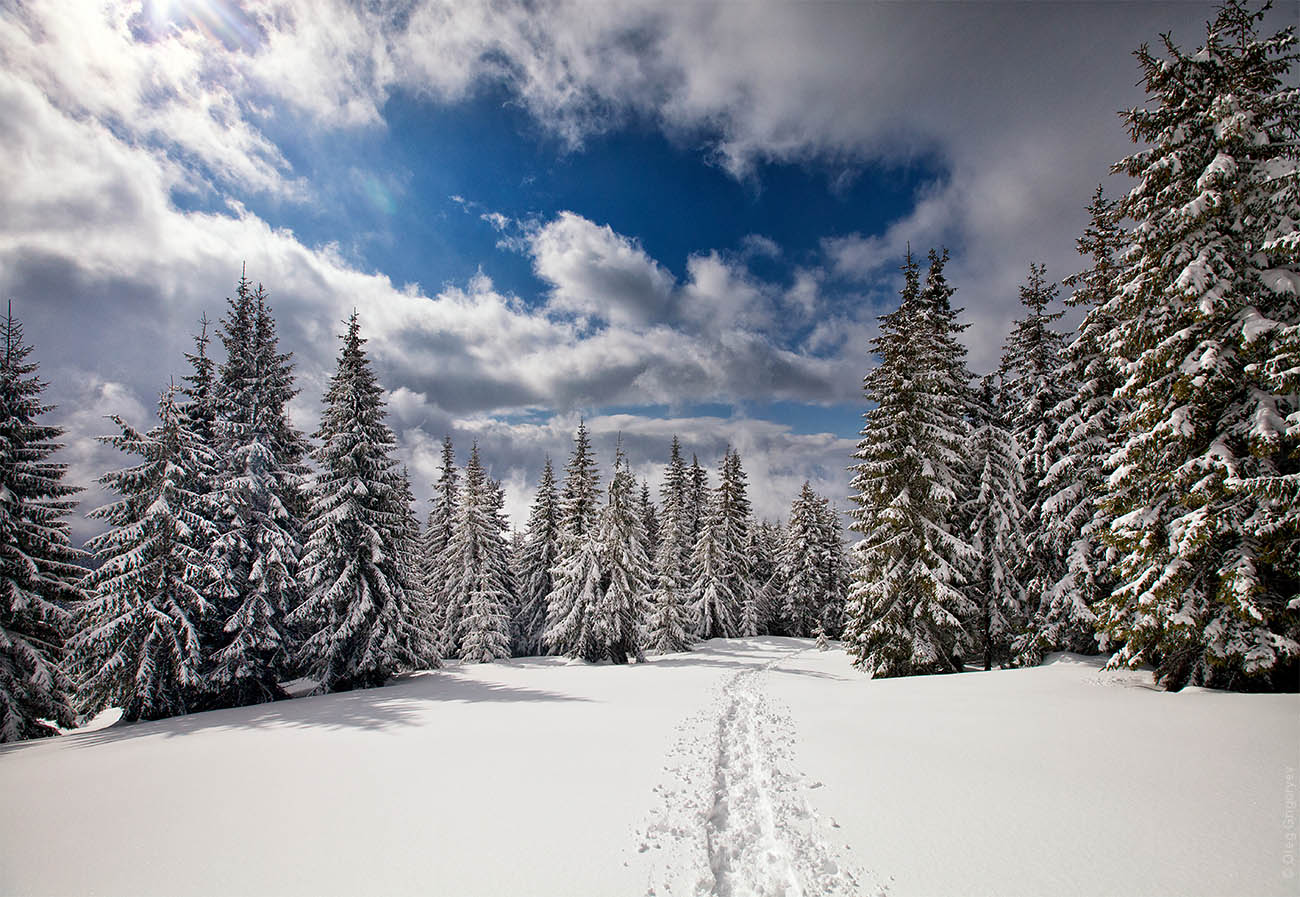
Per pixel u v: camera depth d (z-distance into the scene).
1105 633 14.64
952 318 21.95
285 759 9.99
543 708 14.80
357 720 13.82
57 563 18.56
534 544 42.84
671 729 11.66
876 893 4.68
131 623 17.58
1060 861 5.01
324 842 6.22
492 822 6.61
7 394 18.84
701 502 53.38
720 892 5.07
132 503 19.16
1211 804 6.01
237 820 7.03
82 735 15.11
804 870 5.15
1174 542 11.60
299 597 22.78
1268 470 10.71
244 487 20.86
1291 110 11.38
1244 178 11.60
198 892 5.19
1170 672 12.57
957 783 7.19
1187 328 11.73
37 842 6.50
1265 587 11.05
